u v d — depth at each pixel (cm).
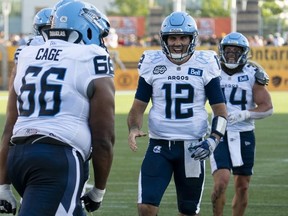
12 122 1255
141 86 1686
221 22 10888
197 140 1653
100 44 1270
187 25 1644
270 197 2380
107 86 1197
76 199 1166
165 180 1630
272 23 12581
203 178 1658
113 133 1203
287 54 7606
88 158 1225
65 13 1238
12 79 1402
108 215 2109
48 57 1212
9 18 14262
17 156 1177
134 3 15525
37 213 1136
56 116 1184
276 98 6588
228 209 2209
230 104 2011
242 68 2016
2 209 1248
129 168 2928
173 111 1653
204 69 1658
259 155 3281
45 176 1155
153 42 8744
